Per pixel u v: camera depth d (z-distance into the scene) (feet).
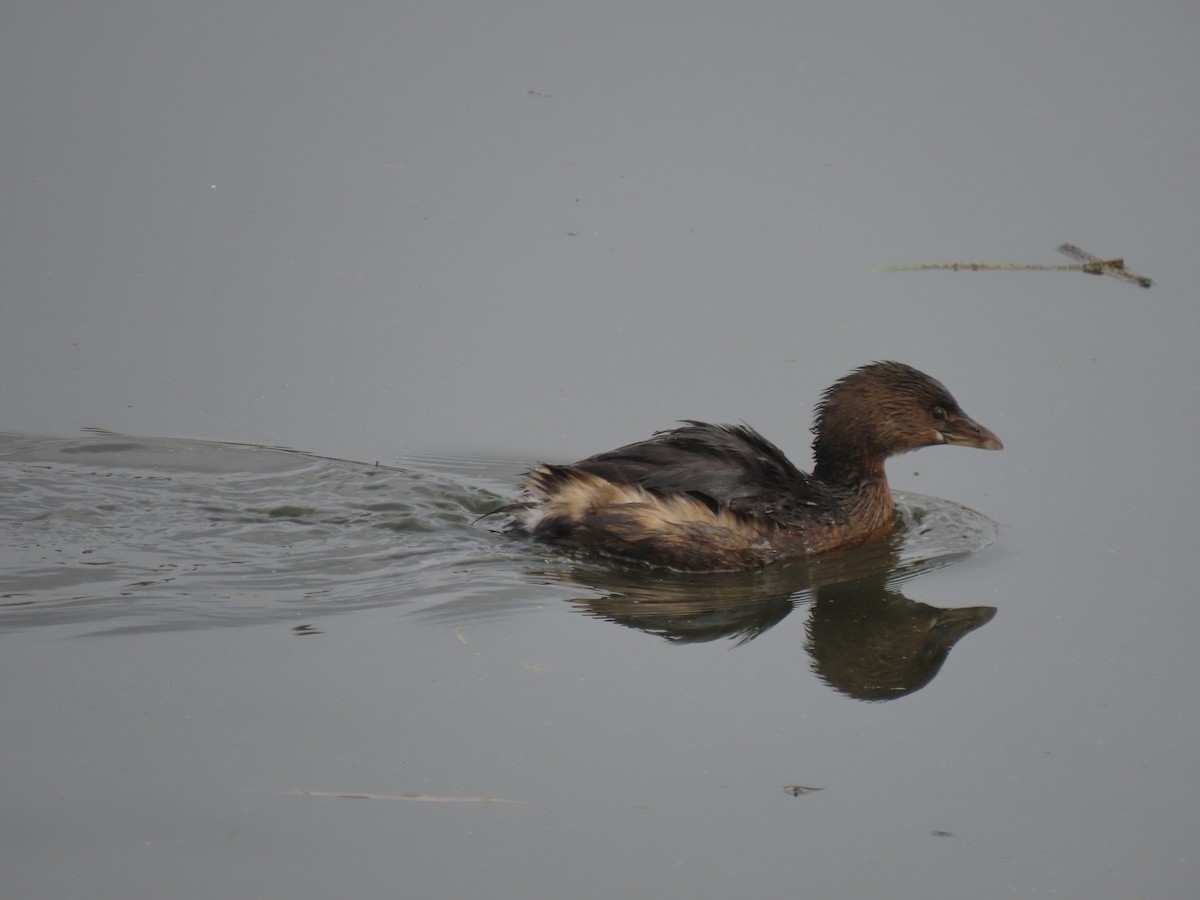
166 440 50.39
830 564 47.29
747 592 44.73
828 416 49.73
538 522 46.78
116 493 46.96
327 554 44.34
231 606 40.45
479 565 44.57
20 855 29.53
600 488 46.37
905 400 48.96
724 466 47.16
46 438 49.80
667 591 44.47
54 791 31.50
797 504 47.75
